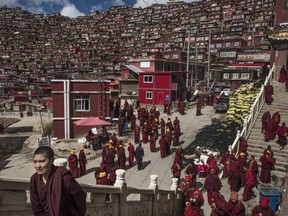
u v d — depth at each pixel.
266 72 53.84
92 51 132.25
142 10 194.50
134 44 130.25
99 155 20.56
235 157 13.85
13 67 126.19
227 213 7.56
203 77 62.25
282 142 14.71
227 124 23.05
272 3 109.75
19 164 20.44
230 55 65.44
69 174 2.52
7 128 46.28
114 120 28.62
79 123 23.25
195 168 13.15
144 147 21.45
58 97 25.98
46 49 166.00
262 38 72.69
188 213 8.56
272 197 9.59
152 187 8.17
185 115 31.48
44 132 30.94
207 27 107.00
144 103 40.34
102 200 5.63
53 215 2.38
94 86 26.66
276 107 18.33
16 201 3.50
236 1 125.00
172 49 79.44
